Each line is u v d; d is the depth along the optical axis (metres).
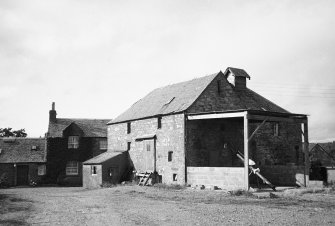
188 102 31.53
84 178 39.88
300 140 37.16
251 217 14.42
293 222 13.35
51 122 49.09
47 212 16.58
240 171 24.48
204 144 31.00
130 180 38.03
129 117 40.00
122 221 13.86
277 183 28.52
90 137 48.59
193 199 20.91
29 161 45.38
